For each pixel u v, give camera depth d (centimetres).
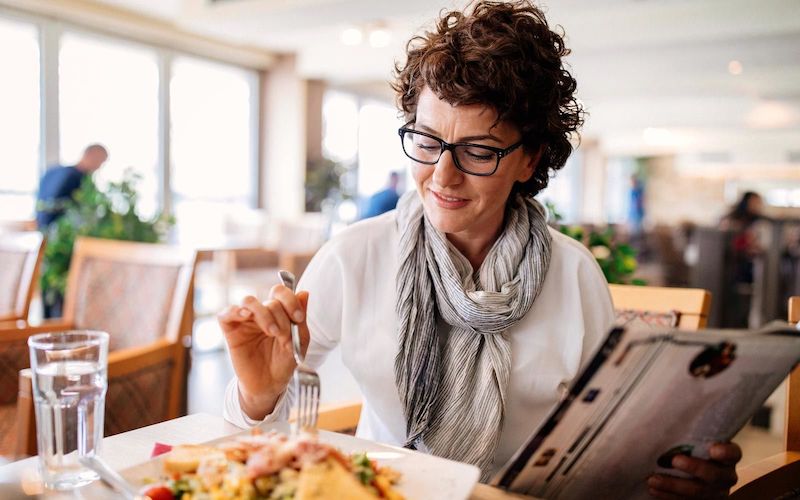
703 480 70
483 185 90
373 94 895
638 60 646
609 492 70
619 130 1366
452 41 88
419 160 92
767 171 1373
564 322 102
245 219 684
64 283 327
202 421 89
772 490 90
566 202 1561
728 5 481
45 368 70
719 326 585
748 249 609
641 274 630
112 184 364
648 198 1644
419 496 60
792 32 512
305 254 401
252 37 682
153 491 57
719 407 64
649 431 64
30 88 531
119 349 185
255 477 55
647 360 55
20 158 525
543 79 92
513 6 97
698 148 1359
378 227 108
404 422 103
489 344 97
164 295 181
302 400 74
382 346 101
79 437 70
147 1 552
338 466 54
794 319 107
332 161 765
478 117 87
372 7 459
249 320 85
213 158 712
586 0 424
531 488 67
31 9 518
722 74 716
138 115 623
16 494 66
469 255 104
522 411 100
